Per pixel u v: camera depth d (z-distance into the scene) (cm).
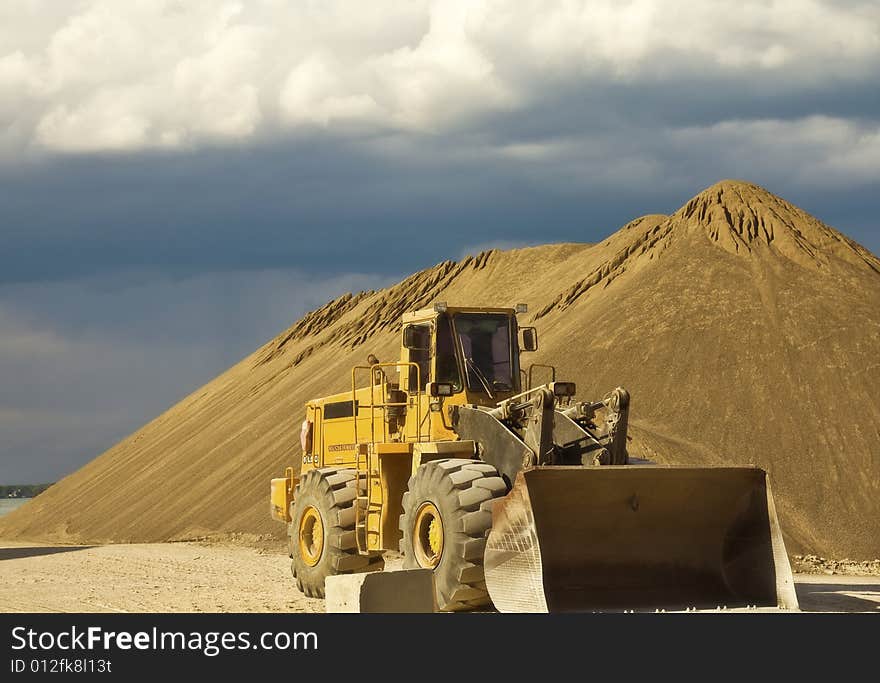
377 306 7931
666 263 4875
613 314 4584
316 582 1709
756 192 5262
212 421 7381
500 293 7350
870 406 3656
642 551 1304
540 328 5131
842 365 3875
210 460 5728
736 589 1318
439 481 1382
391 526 1627
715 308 4381
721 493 1316
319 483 1750
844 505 3206
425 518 1419
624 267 5297
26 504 7931
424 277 8138
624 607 1262
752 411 3747
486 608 1374
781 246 4819
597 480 1248
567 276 6103
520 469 1365
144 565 2359
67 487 7744
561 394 1577
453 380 1589
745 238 4919
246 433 5916
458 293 7688
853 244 5075
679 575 1316
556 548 1266
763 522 1298
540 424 1349
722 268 4691
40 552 3161
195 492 5150
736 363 4012
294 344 8950
